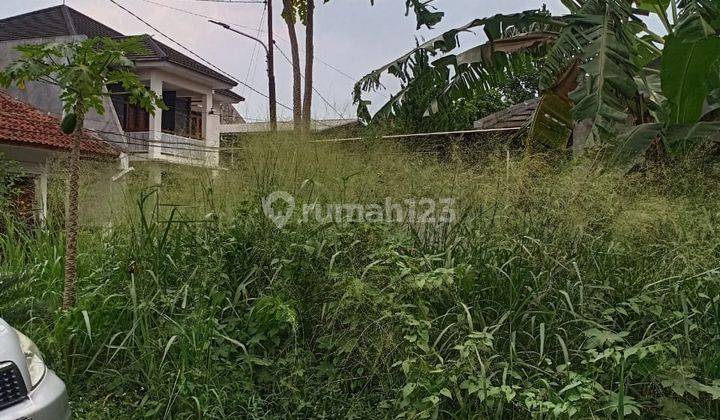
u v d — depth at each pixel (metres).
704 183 4.98
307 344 4.27
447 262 4.08
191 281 4.49
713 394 3.18
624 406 3.17
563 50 5.88
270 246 4.57
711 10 5.54
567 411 3.06
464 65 7.28
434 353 3.60
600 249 4.20
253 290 4.54
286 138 5.54
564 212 4.29
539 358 3.60
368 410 3.78
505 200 4.60
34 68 4.27
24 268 5.34
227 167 5.57
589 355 3.47
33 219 6.65
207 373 3.86
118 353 4.26
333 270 4.28
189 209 5.25
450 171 5.11
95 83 4.50
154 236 4.83
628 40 5.99
